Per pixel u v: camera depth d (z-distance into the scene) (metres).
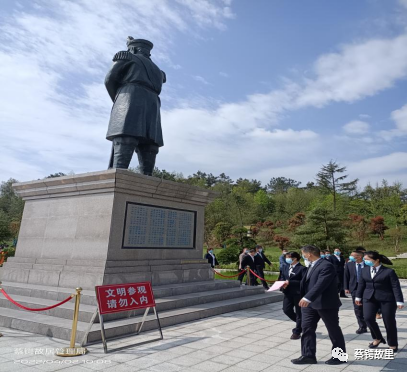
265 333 5.79
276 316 7.32
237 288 9.43
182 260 8.80
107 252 7.11
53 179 8.29
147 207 8.20
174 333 5.57
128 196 7.80
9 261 8.59
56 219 8.27
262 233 40.22
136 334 5.41
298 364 4.20
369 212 45.91
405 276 19.22
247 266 11.15
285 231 42.31
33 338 5.08
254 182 84.12
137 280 7.29
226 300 8.25
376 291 4.92
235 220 45.62
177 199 8.96
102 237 7.30
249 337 5.48
